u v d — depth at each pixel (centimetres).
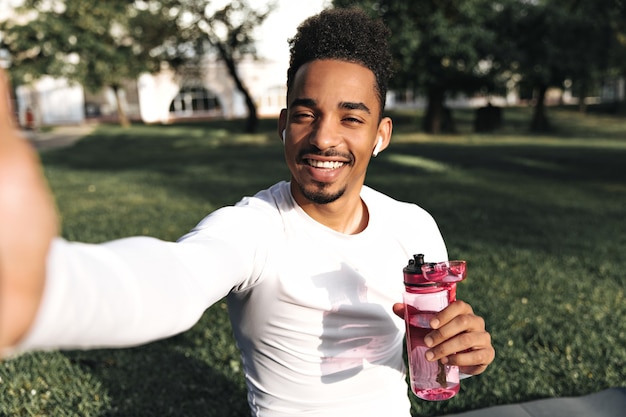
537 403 314
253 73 3847
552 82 2350
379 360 162
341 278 155
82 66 2641
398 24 2061
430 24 2069
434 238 177
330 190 147
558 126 2639
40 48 2616
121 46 2673
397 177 1149
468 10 2072
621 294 473
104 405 321
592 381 339
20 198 54
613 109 3422
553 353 376
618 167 1236
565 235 670
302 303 150
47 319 62
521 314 434
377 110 149
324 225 157
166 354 382
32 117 3091
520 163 1327
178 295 89
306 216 155
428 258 172
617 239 649
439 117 2330
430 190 989
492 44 2120
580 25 2070
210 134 2597
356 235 158
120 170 1398
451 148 1709
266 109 3938
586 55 2233
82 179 1228
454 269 138
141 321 79
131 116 4116
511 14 2170
